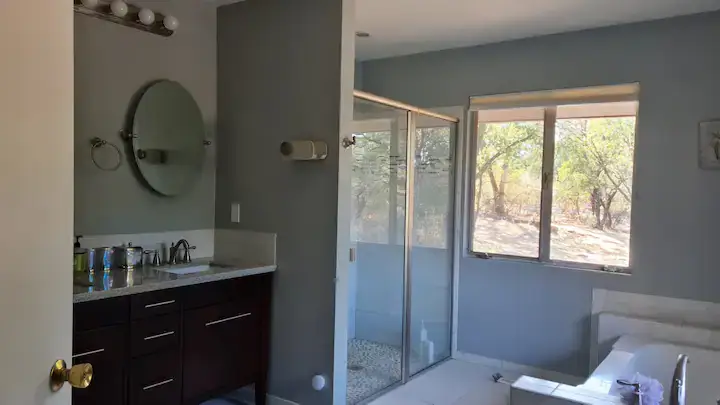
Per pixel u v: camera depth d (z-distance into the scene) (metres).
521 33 3.57
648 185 3.30
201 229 3.18
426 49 4.00
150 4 2.81
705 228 3.13
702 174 3.13
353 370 3.50
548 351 3.67
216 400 3.14
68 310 1.03
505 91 3.80
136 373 2.27
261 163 3.04
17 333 0.91
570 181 3.64
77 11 2.49
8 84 0.87
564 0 2.91
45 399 0.97
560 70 3.58
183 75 3.03
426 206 3.86
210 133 3.20
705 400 2.80
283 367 2.96
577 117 3.60
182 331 2.47
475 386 3.48
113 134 2.68
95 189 2.61
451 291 4.07
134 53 2.76
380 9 3.08
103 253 2.58
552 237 3.73
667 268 3.25
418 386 3.48
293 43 2.88
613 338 3.30
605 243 3.53
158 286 2.32
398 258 3.66
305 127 2.85
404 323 3.62
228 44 3.16
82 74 2.53
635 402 2.01
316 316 2.83
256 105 3.04
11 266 0.89
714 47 3.08
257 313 2.91
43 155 0.95
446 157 4.01
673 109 3.21
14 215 0.89
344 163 2.77
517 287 3.80
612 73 3.40
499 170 3.93
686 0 2.89
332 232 2.77
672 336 3.11
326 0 2.75
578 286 3.55
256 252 3.06
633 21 3.29
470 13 3.15
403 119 3.62
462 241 4.05
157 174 2.88
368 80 4.41
